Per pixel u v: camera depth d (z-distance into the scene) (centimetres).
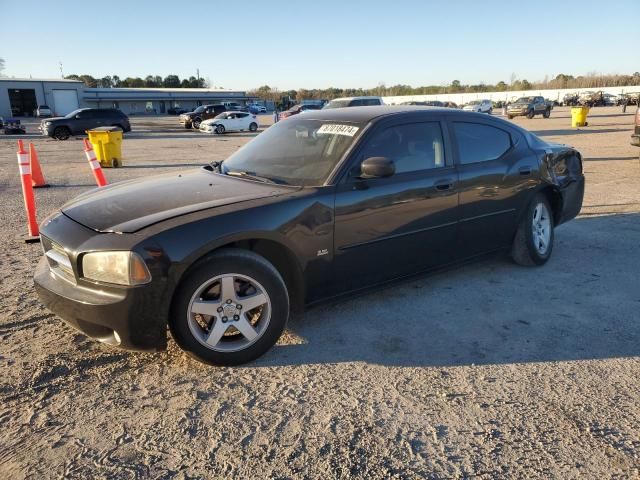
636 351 336
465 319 387
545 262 510
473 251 448
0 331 363
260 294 315
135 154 1748
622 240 589
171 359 327
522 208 475
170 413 271
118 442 248
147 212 314
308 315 393
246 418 267
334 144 378
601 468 230
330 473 227
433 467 231
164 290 284
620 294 433
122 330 283
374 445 246
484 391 292
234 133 3173
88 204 346
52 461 235
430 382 301
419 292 439
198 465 233
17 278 473
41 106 5662
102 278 284
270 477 225
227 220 303
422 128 408
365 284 378
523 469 229
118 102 7625
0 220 716
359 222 357
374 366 320
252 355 319
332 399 284
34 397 285
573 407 276
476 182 430
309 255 337
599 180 986
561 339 354
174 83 13400
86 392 290
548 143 541
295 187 348
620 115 3928
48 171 1304
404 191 380
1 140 2578
